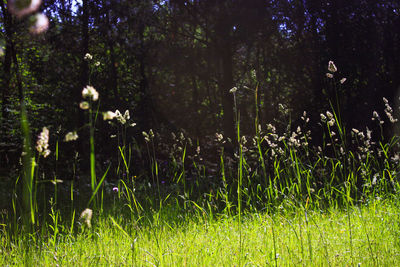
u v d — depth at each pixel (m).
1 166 10.85
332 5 14.87
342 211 4.96
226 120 15.73
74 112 14.13
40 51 14.20
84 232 4.49
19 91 12.98
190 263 3.09
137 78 15.73
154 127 14.10
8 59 13.44
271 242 3.71
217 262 3.16
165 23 16.17
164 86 17.66
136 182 8.48
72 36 13.57
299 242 3.48
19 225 4.94
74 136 1.51
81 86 13.81
